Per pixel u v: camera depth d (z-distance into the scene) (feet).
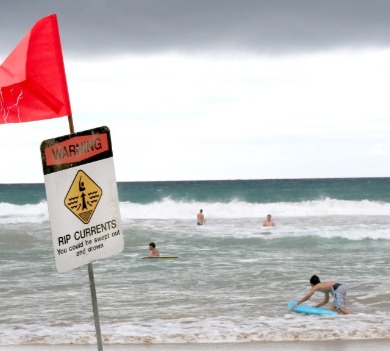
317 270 70.38
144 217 165.99
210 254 89.71
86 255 13.85
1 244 107.96
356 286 57.21
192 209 168.55
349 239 109.50
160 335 32.42
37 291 56.70
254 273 68.44
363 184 392.88
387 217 156.35
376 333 31.48
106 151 14.20
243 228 131.23
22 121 14.08
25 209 183.62
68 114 14.20
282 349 28.04
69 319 42.45
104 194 14.16
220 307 47.09
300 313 44.32
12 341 31.58
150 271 70.90
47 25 13.94
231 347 28.76
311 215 164.86
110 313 44.75
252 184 431.43
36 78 13.91
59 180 13.47
